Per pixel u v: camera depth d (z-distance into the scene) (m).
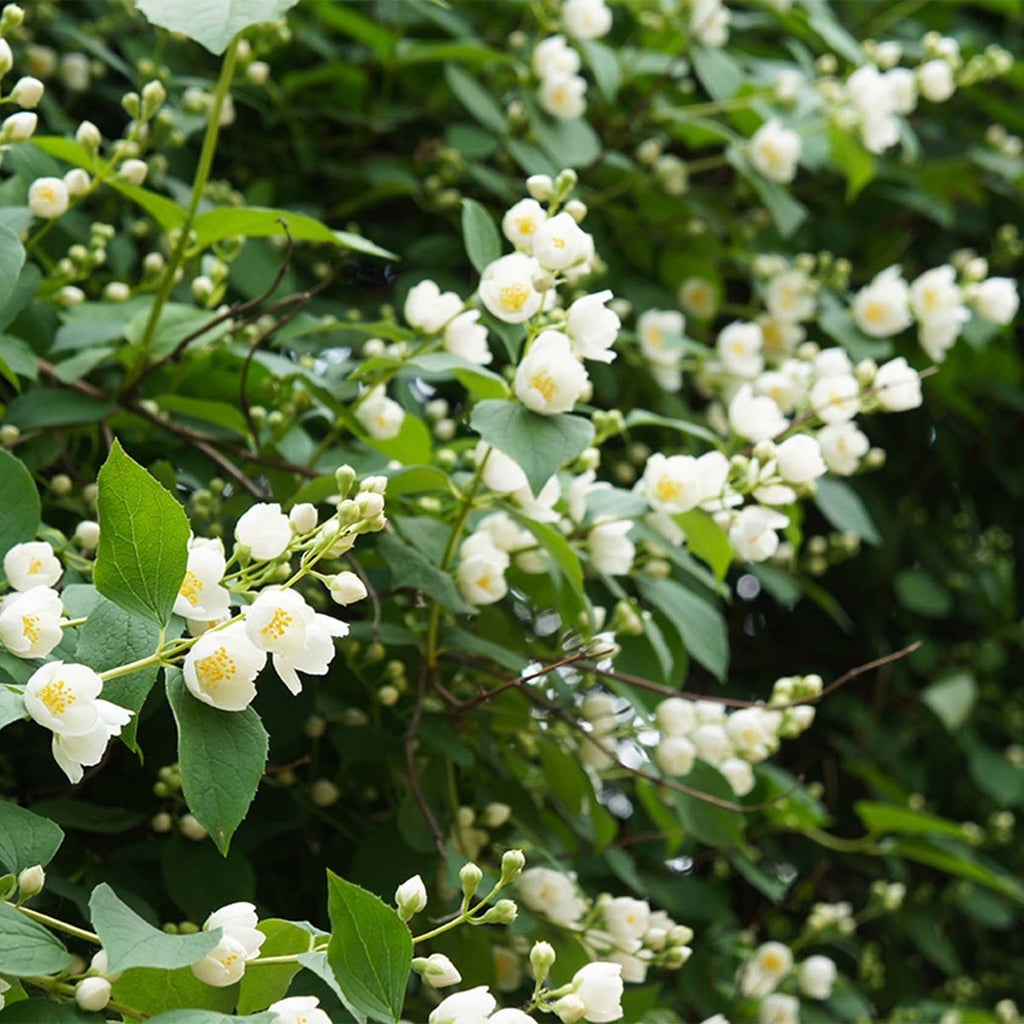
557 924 1.64
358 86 2.22
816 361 1.79
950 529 2.93
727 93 2.21
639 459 2.20
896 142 2.67
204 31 1.47
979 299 2.13
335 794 1.70
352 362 1.77
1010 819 2.76
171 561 1.34
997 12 3.04
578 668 1.65
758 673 2.79
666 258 2.34
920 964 2.87
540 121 2.09
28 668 1.38
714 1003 2.09
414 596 1.69
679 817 1.76
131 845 1.62
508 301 1.54
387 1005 1.33
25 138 1.52
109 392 1.67
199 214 1.63
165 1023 1.28
